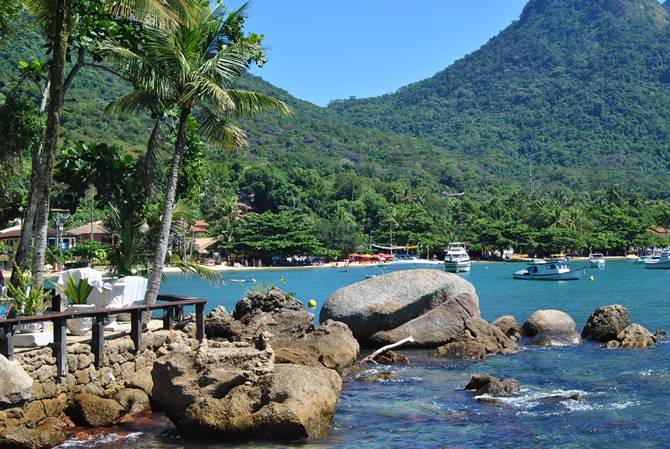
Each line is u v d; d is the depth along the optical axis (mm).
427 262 122625
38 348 12906
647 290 54219
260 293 23719
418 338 22953
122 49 17344
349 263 125562
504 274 91938
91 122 154750
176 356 13055
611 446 11812
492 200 178750
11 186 20344
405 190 183000
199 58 19203
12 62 103250
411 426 13078
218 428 11836
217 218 129500
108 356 14039
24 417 12055
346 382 17344
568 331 24328
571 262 130125
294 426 11805
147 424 13078
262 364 12641
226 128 20016
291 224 120875
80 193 20453
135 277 18375
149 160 20672
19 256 15773
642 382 16875
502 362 20156
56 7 14977
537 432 12664
